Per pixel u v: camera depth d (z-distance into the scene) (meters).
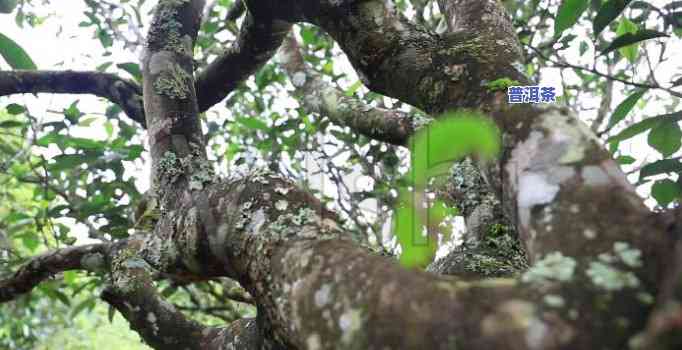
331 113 1.95
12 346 4.05
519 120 0.85
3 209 3.38
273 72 2.98
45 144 2.39
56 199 3.04
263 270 0.89
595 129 2.72
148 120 1.48
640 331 0.54
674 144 1.44
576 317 0.55
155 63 1.56
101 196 2.50
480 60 1.05
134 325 1.43
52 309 4.43
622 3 1.40
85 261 1.82
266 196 0.99
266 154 2.94
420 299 0.62
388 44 1.17
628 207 0.68
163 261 1.14
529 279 0.61
